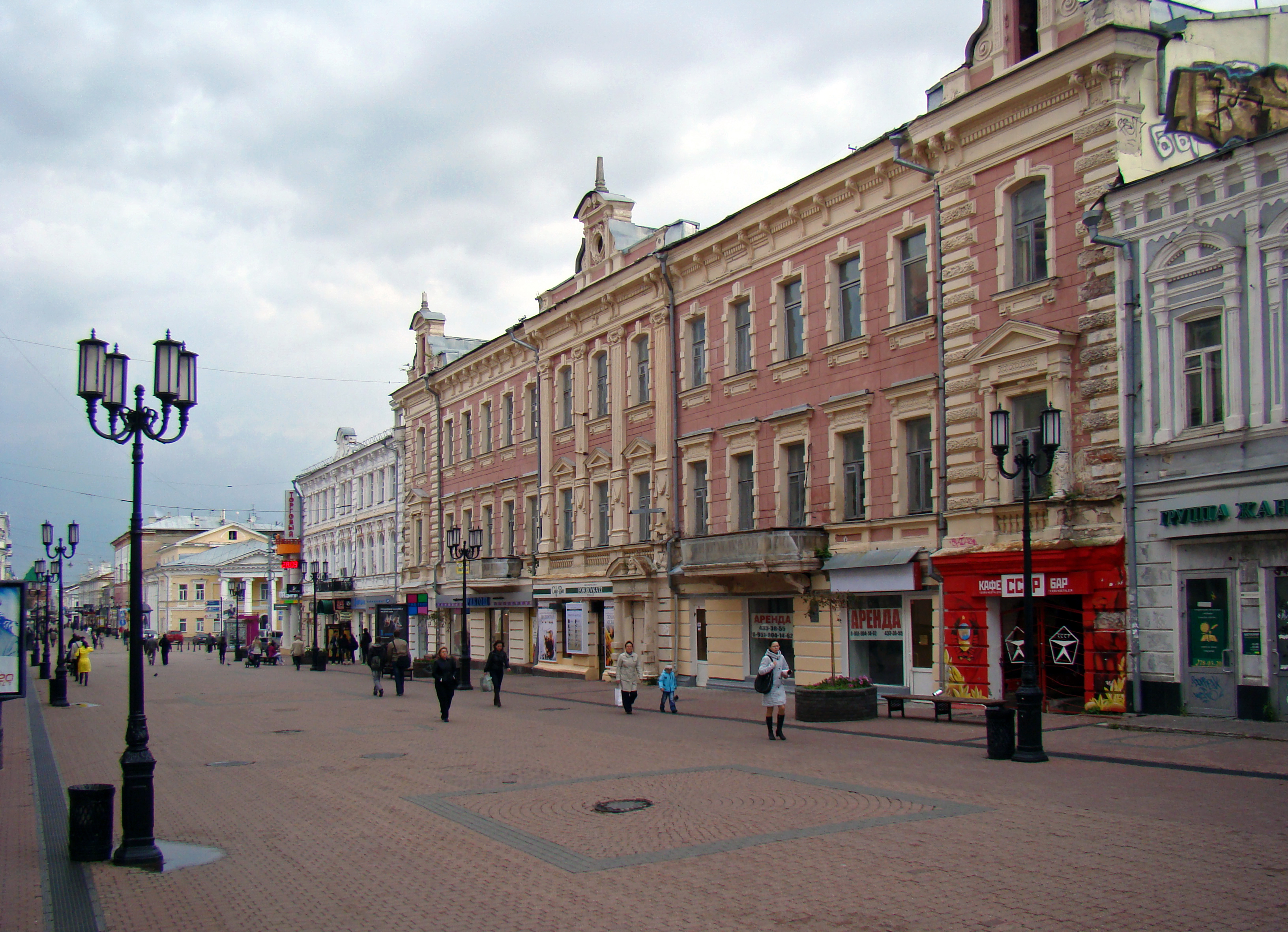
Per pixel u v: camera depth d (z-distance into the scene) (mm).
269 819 12086
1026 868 8758
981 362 22094
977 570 21672
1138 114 20047
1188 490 18219
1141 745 15688
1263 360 17328
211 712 26406
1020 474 16609
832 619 25984
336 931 7762
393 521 57406
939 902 7922
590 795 12961
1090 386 19984
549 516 40281
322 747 18516
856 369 25766
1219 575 17750
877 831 10352
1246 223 17609
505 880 9016
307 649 70562
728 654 29828
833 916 7676
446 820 11586
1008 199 22047
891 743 17500
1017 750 14859
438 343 53094
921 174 24047
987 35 22578
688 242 31422
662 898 8305
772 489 28391
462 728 21547
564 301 38375
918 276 24500
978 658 21766
